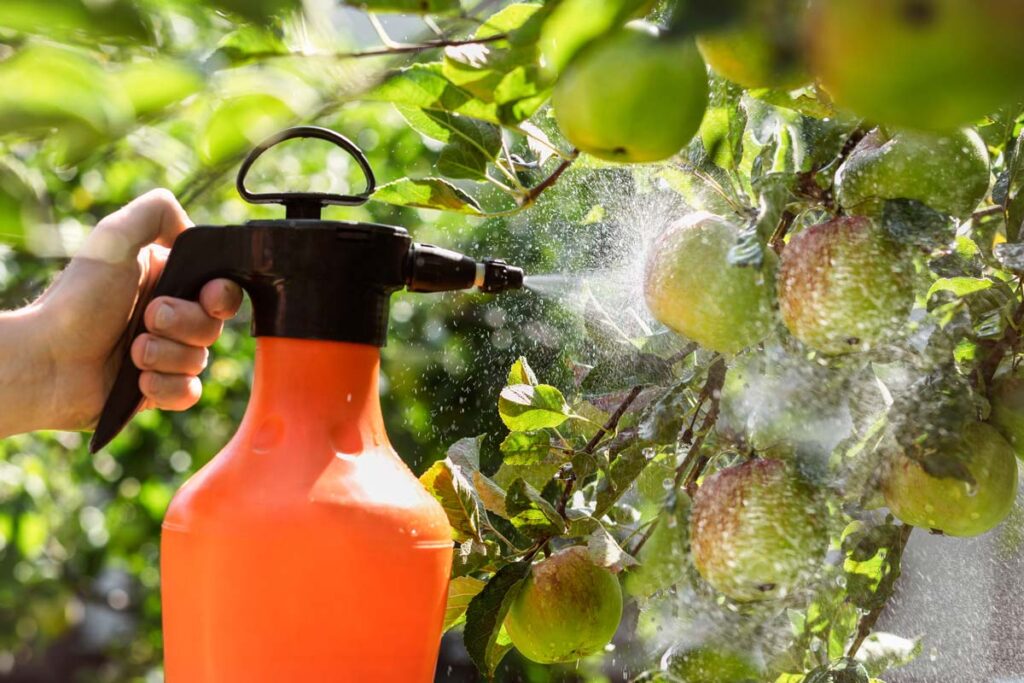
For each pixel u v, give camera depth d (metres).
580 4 0.44
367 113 3.76
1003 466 0.72
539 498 0.80
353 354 0.72
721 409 0.74
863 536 0.79
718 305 0.70
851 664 0.74
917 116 0.37
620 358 0.82
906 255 0.69
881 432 0.72
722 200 0.78
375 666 0.67
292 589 0.65
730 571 0.69
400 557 0.67
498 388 1.67
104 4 0.32
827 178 0.73
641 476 0.82
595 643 0.80
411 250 0.76
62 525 4.63
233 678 0.66
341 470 0.69
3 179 0.34
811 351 0.72
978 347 0.74
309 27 0.37
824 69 0.38
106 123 0.32
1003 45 0.35
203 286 0.80
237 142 0.37
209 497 0.68
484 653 0.80
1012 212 0.79
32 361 1.01
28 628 4.96
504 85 0.52
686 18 0.38
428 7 0.44
